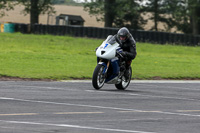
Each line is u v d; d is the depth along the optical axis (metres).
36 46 84.62
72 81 36.75
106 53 29.81
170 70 53.84
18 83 32.34
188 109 24.83
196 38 104.81
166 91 33.56
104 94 28.89
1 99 24.00
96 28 109.50
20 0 148.75
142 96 29.33
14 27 120.25
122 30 30.55
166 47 99.56
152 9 142.75
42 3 150.50
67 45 91.44
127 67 32.03
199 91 35.25
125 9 138.12
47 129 17.22
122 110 22.89
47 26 115.56
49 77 38.31
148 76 45.16
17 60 53.75
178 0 142.38
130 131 17.72
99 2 141.75
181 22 144.88
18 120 18.64
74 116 20.33
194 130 18.72
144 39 105.62
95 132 17.20
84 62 57.66
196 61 71.00
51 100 24.83
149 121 20.20
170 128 18.86
